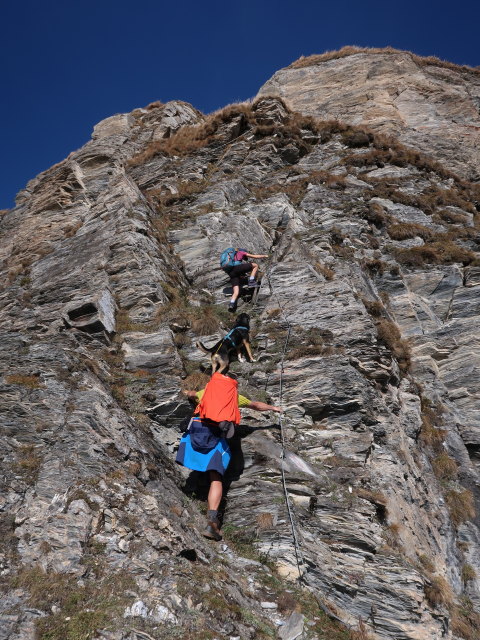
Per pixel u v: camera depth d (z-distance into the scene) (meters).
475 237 14.70
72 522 4.78
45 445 5.69
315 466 6.93
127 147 23.78
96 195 16.81
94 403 6.45
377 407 8.40
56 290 10.41
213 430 6.25
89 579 4.34
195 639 3.98
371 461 7.49
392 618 5.36
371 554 5.88
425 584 5.79
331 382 8.10
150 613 4.11
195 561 4.98
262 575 5.33
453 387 10.90
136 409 7.20
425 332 11.83
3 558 4.40
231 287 10.94
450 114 27.94
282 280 10.70
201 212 14.57
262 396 8.02
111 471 5.58
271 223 14.66
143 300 9.71
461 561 7.88
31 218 16.12
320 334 9.23
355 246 13.67
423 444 9.50
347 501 6.41
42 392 6.41
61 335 8.22
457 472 9.38
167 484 6.16
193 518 5.84
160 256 11.60
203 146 20.72
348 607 5.41
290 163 19.80
